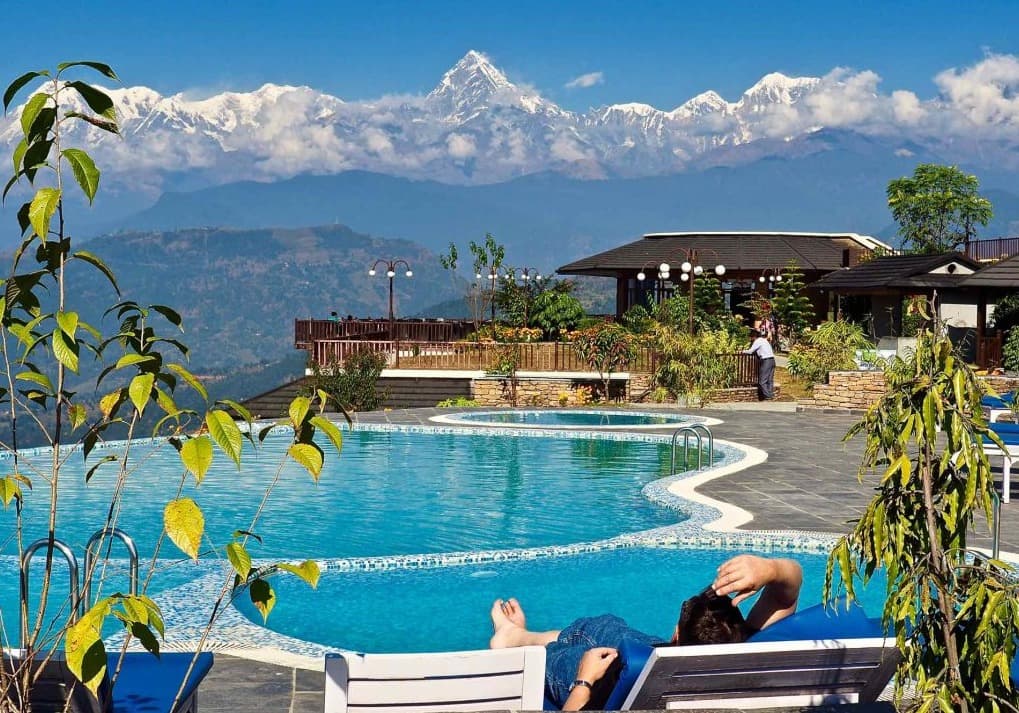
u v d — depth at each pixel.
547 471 16.14
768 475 14.30
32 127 2.67
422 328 37.81
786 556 10.00
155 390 2.64
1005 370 27.66
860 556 3.42
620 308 47.69
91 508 13.16
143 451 17.50
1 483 2.70
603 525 12.20
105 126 2.76
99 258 2.78
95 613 2.49
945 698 3.07
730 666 3.66
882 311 36.38
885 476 3.19
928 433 3.12
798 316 40.84
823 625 4.06
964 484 3.19
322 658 6.23
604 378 27.72
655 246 47.91
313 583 2.84
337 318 37.59
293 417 2.78
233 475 15.77
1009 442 11.98
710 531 10.54
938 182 61.53
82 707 3.19
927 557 3.18
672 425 20.86
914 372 3.27
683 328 33.47
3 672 2.82
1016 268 29.17
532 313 38.12
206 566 9.62
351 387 27.12
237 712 5.31
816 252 46.03
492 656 3.59
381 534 11.78
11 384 2.68
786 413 23.56
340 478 15.52
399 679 3.53
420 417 22.50
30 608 8.23
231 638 6.70
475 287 38.31
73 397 2.79
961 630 3.17
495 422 22.45
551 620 8.33
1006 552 9.59
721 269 30.38
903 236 62.03
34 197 2.60
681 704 3.76
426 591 9.03
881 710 3.73
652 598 8.94
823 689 3.88
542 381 28.11
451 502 13.66
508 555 9.90
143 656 4.19
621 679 3.91
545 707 4.63
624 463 16.88
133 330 2.89
